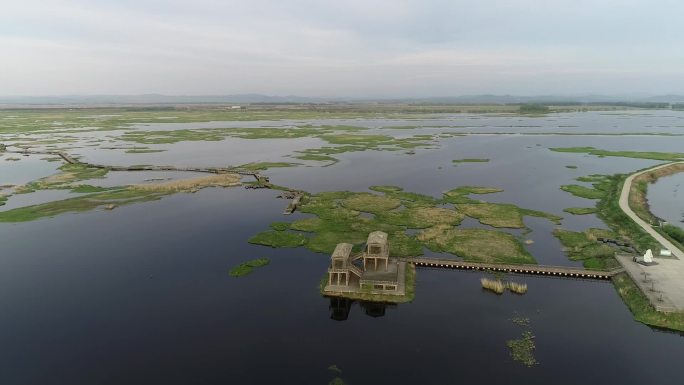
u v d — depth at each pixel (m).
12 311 49.72
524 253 65.62
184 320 47.97
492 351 42.28
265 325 47.06
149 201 95.81
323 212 86.56
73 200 95.31
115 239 72.62
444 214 85.69
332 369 39.62
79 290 54.75
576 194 101.81
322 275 59.16
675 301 48.09
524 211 87.69
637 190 103.31
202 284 56.53
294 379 38.22
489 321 47.69
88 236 73.94
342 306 51.72
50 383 38.00
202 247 69.06
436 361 40.72
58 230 76.94
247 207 91.06
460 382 37.69
